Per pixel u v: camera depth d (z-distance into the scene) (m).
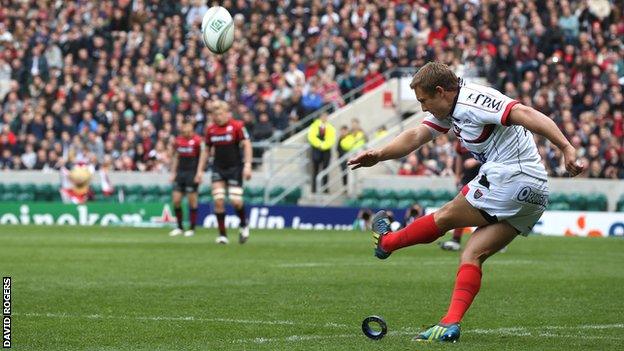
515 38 123.50
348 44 128.75
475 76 120.19
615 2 129.38
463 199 30.45
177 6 137.25
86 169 118.25
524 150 30.06
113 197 119.38
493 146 30.12
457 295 30.34
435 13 127.31
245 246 75.88
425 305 39.97
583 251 75.25
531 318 36.66
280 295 42.84
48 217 114.94
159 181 119.19
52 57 133.62
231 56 129.38
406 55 126.38
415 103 124.00
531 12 127.06
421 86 30.28
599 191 111.94
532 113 29.06
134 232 96.06
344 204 116.50
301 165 119.75
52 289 44.44
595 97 118.00
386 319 35.97
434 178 114.38
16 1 142.00
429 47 125.25
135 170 121.62
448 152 116.44
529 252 73.44
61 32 135.38
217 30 44.06
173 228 106.62
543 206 30.55
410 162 116.81
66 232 94.19
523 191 29.91
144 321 34.84
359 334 32.00
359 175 116.62
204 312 37.28
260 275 51.84
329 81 125.06
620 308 39.78
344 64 126.69
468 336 31.86
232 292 43.84
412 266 58.28
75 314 36.50
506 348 29.44
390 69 125.62
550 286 48.03
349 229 108.44
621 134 115.38
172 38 132.88
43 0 141.25
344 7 130.62
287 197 117.69
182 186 92.06
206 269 55.09
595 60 121.44
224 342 30.34
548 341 31.03
